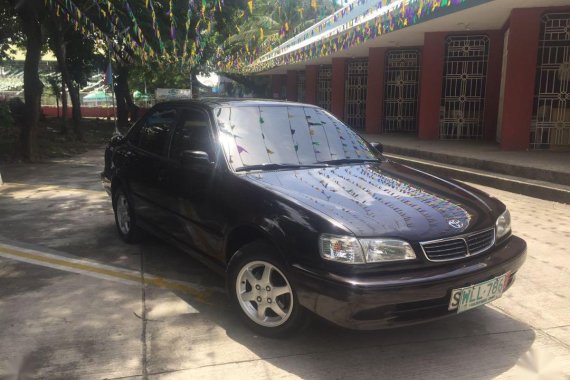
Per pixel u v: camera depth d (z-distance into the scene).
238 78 38.12
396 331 3.56
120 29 13.57
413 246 3.00
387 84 17.81
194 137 4.40
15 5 12.26
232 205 3.63
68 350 3.27
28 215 6.84
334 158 4.33
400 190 3.65
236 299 3.56
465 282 3.06
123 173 5.37
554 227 6.24
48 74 38.41
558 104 10.87
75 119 19.08
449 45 14.09
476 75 14.14
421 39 15.48
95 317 3.74
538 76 10.84
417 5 8.85
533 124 11.05
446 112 14.55
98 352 3.25
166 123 4.93
